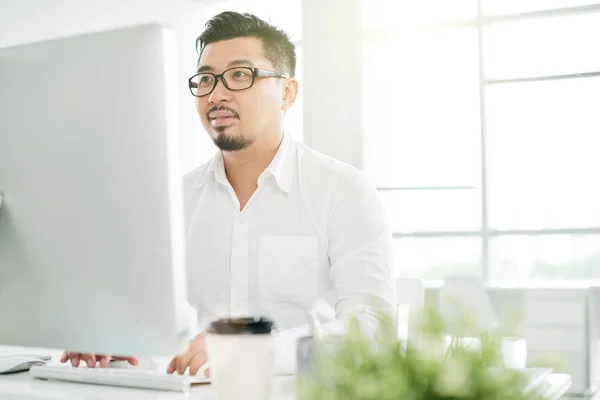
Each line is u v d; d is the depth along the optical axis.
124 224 1.07
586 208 6.61
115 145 1.06
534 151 6.66
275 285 2.08
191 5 7.13
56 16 5.77
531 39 6.57
